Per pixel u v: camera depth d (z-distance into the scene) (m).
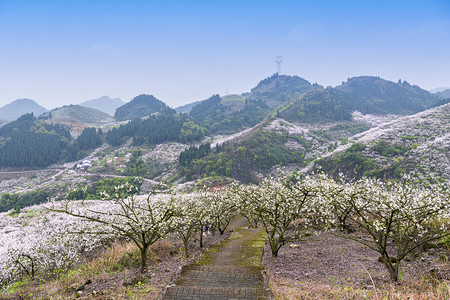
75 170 163.00
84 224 16.55
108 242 15.87
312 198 12.96
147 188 110.56
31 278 12.94
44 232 18.31
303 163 146.75
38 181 146.12
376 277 8.03
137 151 180.50
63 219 22.91
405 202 7.91
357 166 104.25
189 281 8.21
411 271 8.40
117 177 130.88
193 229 15.16
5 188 139.62
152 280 8.59
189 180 125.69
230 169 132.00
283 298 6.44
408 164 91.25
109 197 10.41
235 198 19.28
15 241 16.59
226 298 6.58
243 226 25.73
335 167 113.56
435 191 7.89
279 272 9.38
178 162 160.25
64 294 7.88
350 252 11.59
